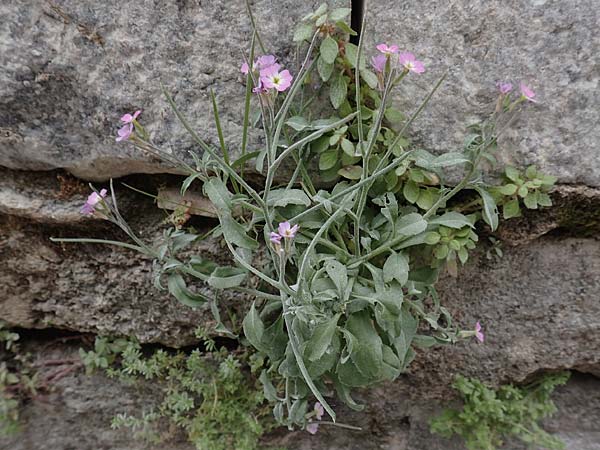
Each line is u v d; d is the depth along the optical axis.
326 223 0.28
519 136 0.33
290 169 0.34
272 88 0.26
